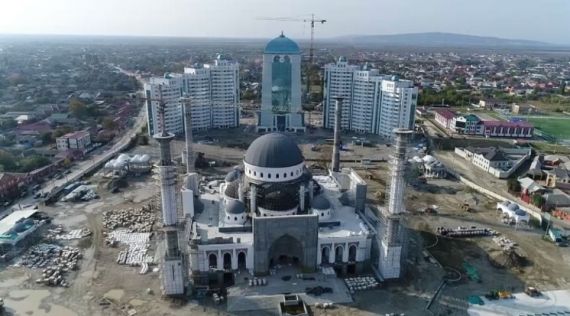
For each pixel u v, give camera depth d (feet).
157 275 327.67
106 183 512.22
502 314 288.92
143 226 403.54
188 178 379.96
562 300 305.12
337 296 302.04
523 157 608.19
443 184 539.29
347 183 431.43
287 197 348.59
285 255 333.42
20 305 288.71
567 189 505.66
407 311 289.74
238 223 344.08
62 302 293.02
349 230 343.87
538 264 351.87
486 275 335.26
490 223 426.92
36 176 510.58
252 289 306.55
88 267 336.29
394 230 316.19
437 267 344.69
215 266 324.80
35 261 342.23
